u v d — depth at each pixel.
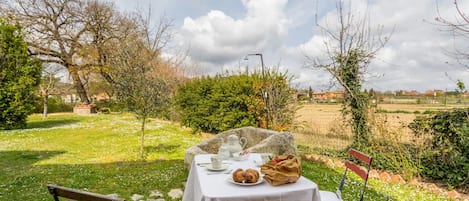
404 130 5.00
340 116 6.24
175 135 9.57
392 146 5.08
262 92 8.17
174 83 13.46
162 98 6.23
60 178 4.50
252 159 3.04
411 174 4.64
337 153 6.14
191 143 8.04
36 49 16.83
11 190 3.92
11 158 6.06
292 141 5.35
